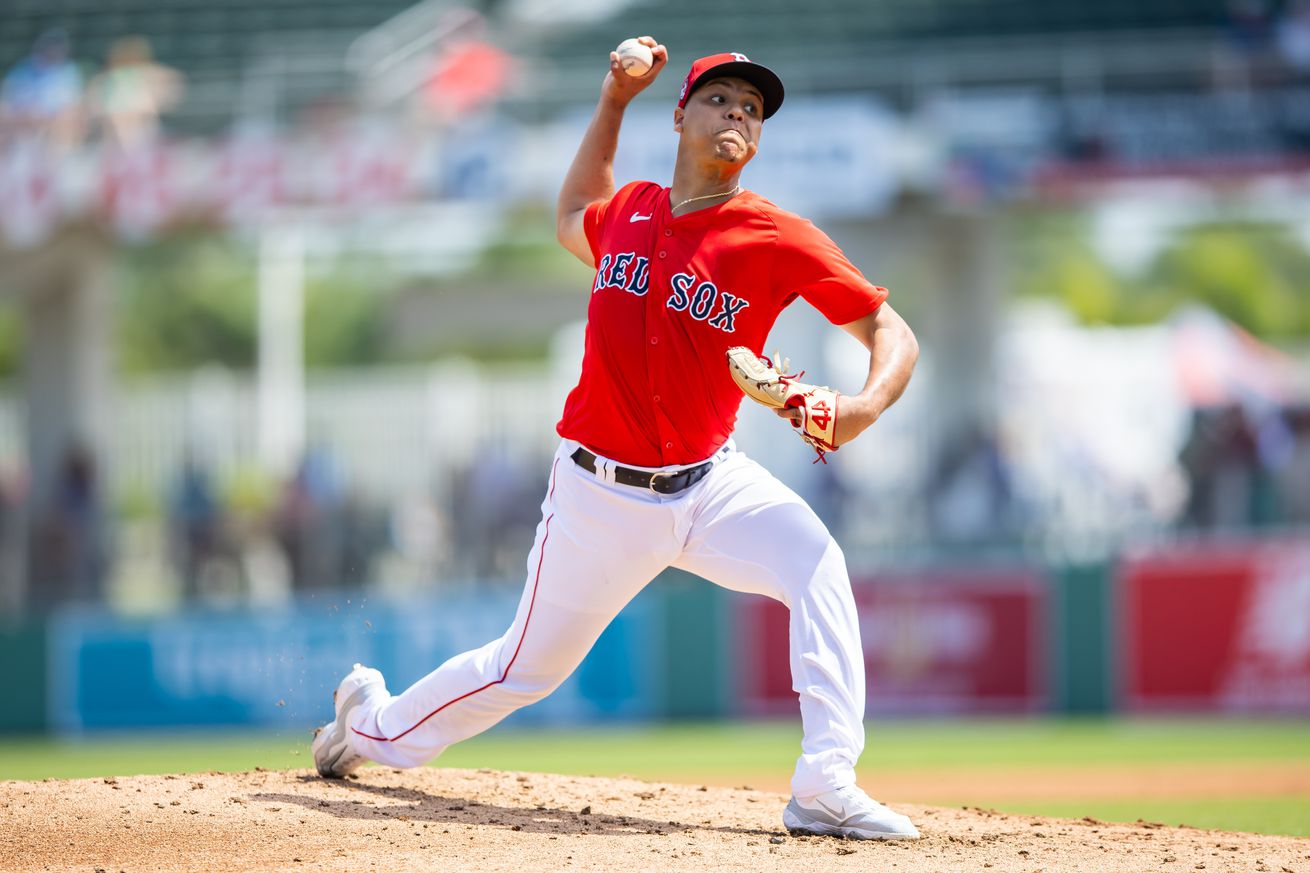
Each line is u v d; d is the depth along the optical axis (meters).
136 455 60.56
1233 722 48.84
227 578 54.03
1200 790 32.16
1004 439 54.09
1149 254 113.12
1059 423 56.44
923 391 55.81
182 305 111.06
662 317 15.38
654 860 14.26
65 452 58.66
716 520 15.94
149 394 64.12
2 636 53.12
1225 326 57.62
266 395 59.09
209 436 60.38
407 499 56.91
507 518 54.12
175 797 16.86
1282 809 27.55
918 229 55.41
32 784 17.39
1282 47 55.94
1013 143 51.09
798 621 15.66
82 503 56.19
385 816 16.34
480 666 16.77
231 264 102.81
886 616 52.03
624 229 15.91
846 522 52.69
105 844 15.03
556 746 46.44
